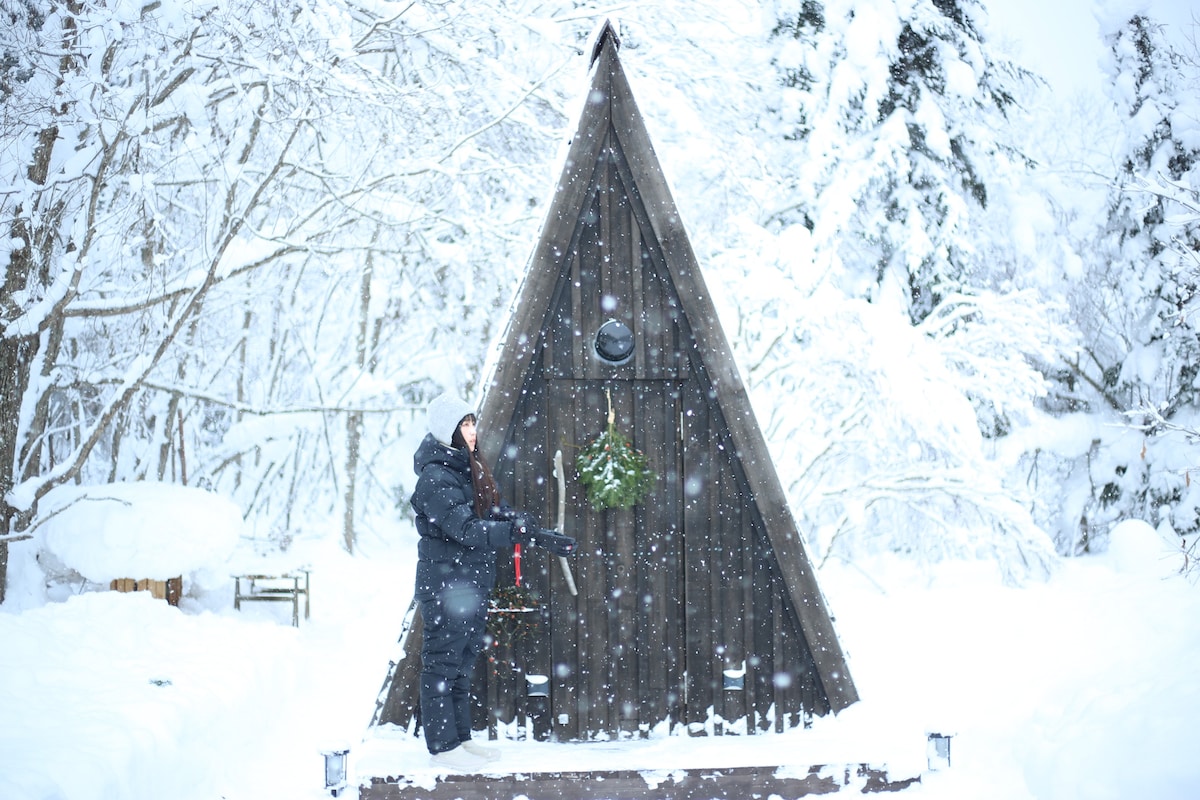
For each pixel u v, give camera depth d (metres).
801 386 11.55
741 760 4.57
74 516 7.80
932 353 10.58
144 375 8.34
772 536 5.13
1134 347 15.73
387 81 9.48
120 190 9.03
